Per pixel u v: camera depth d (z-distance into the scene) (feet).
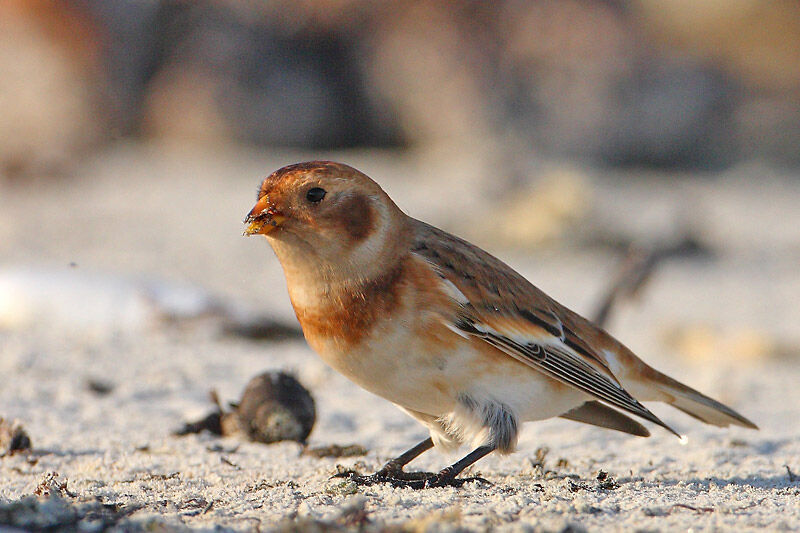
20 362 33.68
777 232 75.72
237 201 80.64
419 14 106.52
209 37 104.78
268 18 105.91
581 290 56.29
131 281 41.27
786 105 109.19
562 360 20.97
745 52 111.65
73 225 70.03
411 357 19.62
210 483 20.07
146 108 104.99
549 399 21.18
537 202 71.61
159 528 15.23
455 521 15.19
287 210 19.24
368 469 21.89
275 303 50.34
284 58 105.19
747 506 17.43
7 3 99.09
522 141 100.89
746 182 99.14
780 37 110.73
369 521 15.11
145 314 39.58
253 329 39.68
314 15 105.40
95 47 101.91
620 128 102.94
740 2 116.47
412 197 79.36
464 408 20.04
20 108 92.68
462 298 19.86
